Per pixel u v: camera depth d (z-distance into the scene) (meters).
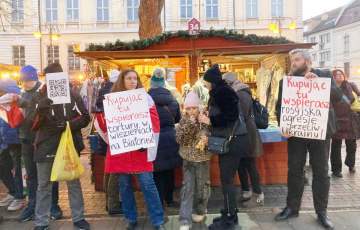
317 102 3.58
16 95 3.96
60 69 3.86
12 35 25.17
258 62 8.10
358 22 40.59
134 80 3.64
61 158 3.60
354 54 41.78
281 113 3.73
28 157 4.11
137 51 5.73
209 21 25.11
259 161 5.30
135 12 25.27
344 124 5.55
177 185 5.28
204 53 6.16
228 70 8.23
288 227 3.76
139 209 4.48
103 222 4.09
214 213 4.27
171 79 9.91
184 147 3.77
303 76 3.73
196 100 3.69
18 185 4.56
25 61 25.36
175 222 4.04
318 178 3.77
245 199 4.58
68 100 3.65
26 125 3.65
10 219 4.23
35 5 24.77
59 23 25.06
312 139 3.77
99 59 6.53
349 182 5.41
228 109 3.36
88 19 25.09
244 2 25.14
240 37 5.91
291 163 3.93
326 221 3.71
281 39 5.84
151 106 3.69
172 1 24.81
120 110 3.51
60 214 4.22
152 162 3.74
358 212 4.14
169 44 6.01
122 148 3.47
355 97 5.64
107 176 4.49
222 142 3.42
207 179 3.88
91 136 4.93
